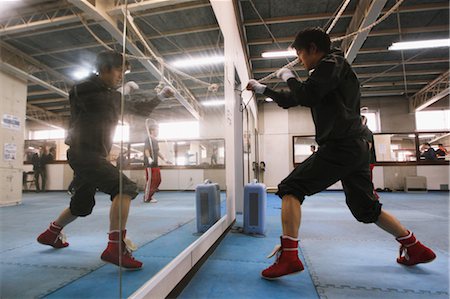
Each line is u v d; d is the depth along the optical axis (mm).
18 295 983
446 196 6547
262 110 9680
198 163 6617
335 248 2027
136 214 2971
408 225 2857
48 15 1065
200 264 1674
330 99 1446
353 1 4379
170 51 3369
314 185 1447
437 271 1574
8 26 1009
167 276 1188
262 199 2529
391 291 1325
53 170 1196
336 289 1350
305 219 3240
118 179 1231
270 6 4504
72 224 1668
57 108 1161
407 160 8461
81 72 1146
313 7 4547
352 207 1618
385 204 4812
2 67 1012
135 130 2648
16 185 1121
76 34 1149
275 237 2412
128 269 1259
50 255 1271
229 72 3068
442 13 4684
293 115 9523
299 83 1443
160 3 2395
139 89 1675
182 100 3129
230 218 2799
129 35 1892
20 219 1164
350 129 1421
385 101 9055
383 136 8656
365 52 5918
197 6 2676
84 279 1132
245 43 5301
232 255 1896
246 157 5062
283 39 5457
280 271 1410
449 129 8609
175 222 2629
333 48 1553
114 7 1243
